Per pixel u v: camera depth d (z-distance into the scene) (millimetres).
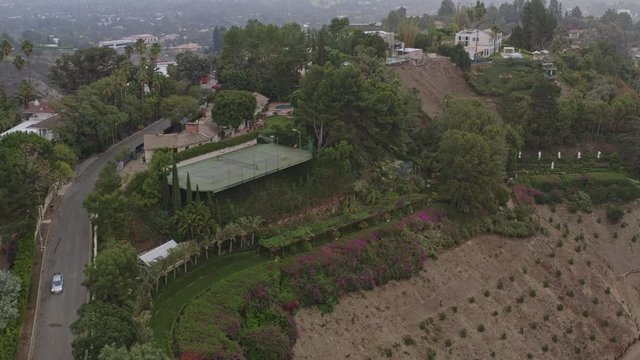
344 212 99188
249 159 104625
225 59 156375
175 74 167000
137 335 61531
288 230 91000
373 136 110188
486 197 107000
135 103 135875
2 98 132750
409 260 92750
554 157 142000
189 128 116438
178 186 86000
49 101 142000
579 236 116812
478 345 85938
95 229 83688
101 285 65250
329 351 76375
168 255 77312
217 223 86500
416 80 157625
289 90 148125
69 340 66625
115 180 87438
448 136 107938
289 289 81125
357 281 85562
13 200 74812
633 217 124438
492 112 129500
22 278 72125
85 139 115312
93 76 154500
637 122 144000
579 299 101500
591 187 130750
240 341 70875
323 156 103500
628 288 110562
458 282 94312
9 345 61969
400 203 103938
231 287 76750
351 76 107562
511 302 95062
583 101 153875
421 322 85375
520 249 106000
